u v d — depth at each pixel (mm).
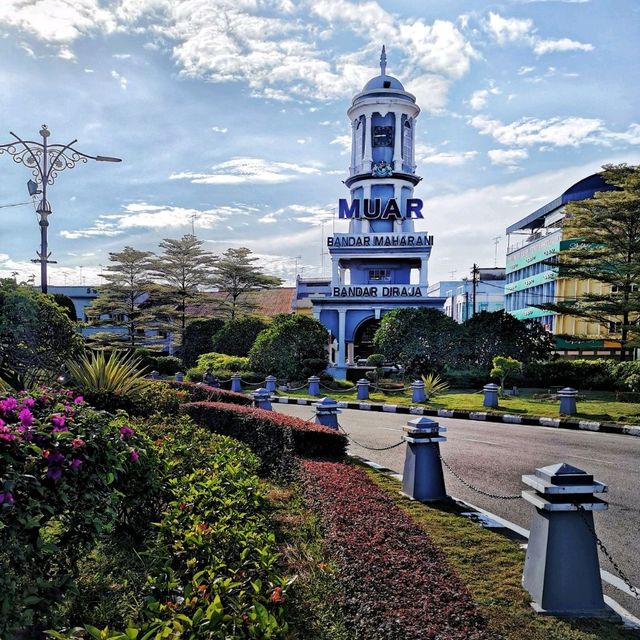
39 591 3473
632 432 13828
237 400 14328
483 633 3088
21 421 3619
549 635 3947
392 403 19906
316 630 3299
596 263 26062
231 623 2754
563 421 15141
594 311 26719
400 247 37062
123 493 4500
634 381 20016
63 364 10742
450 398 21062
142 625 2939
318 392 23719
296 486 6805
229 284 52188
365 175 38875
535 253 49781
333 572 3865
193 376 27922
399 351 27203
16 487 3332
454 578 3760
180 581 3764
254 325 33750
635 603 4668
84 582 4289
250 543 3965
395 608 3246
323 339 28047
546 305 27453
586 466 9898
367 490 5770
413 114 39625
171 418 9508
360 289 37000
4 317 9828
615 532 6453
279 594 3180
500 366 22234
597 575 4367
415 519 6402
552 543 4371
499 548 5531
